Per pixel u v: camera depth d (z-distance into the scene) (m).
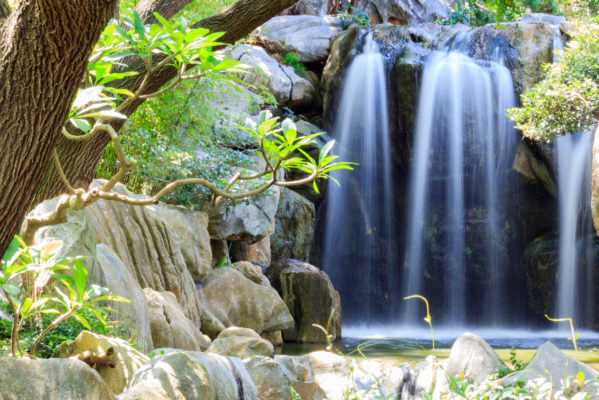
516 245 18.17
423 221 18.34
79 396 2.21
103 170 10.73
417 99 17.62
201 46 2.34
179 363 2.73
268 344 7.05
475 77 17.34
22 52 2.04
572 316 17.11
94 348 3.69
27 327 4.55
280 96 17.98
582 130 12.23
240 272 11.51
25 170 2.17
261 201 12.62
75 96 2.21
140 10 5.89
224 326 10.45
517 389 2.79
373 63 18.11
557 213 17.73
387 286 18.72
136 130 10.35
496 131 17.30
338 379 4.89
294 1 4.85
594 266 16.72
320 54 19.50
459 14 20.19
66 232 5.09
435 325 18.30
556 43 17.11
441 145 17.75
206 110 12.10
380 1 22.89
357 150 18.38
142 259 8.60
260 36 19.81
